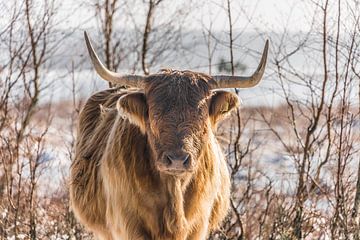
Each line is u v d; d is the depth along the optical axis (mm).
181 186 15328
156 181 15328
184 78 14656
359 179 19953
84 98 33156
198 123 14258
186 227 15641
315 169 22797
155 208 15516
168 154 13750
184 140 13883
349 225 19078
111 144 16078
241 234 20578
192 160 13891
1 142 23422
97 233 17719
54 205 22562
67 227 20703
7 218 20250
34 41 26359
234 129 24516
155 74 14961
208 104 14805
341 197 19312
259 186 25906
